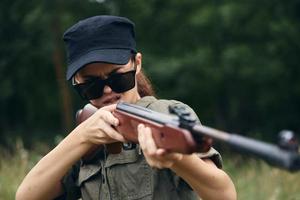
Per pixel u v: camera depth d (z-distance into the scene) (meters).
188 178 3.12
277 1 22.72
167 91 22.61
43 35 23.70
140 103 3.42
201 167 3.10
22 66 24.33
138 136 2.99
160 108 3.37
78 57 3.43
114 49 3.41
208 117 24.02
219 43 22.83
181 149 2.73
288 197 8.13
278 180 8.47
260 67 22.22
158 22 24.36
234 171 9.42
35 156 9.68
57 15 23.16
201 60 22.14
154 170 3.33
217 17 22.59
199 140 2.69
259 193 8.35
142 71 3.66
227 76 22.39
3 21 24.20
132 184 3.35
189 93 22.59
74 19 23.45
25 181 3.52
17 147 9.67
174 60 22.33
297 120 23.38
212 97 23.16
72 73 3.40
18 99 24.69
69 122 21.88
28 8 24.05
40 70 24.42
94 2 23.81
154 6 24.42
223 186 3.17
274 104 23.23
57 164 3.45
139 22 24.53
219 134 2.53
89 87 3.43
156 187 3.33
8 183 8.33
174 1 24.09
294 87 22.88
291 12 22.83
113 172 3.39
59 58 22.56
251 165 9.28
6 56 24.22
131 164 3.36
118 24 3.46
